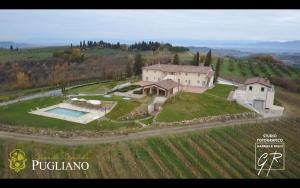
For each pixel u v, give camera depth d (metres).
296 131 57.53
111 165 41.91
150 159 44.06
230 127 57.44
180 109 66.06
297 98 84.19
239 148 49.88
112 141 48.41
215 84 97.56
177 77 92.56
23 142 47.56
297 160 47.19
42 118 58.94
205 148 48.59
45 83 109.81
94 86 93.44
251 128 57.97
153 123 56.78
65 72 124.44
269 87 71.69
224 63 152.88
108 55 170.12
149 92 78.38
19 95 85.50
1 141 48.00
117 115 61.03
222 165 44.00
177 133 52.84
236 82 108.25
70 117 59.81
